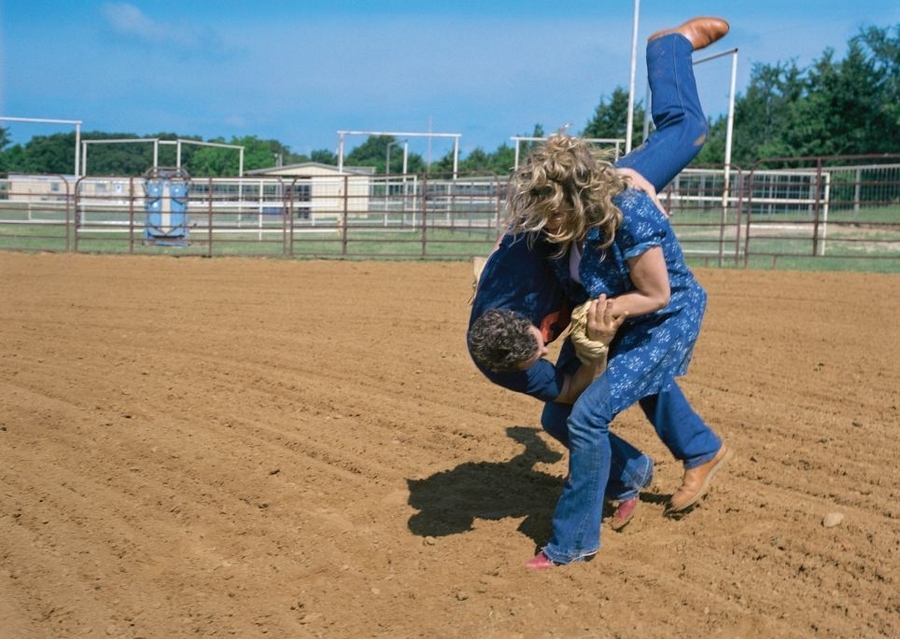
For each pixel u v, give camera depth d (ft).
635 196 12.21
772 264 55.62
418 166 239.30
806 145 153.38
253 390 24.35
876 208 77.77
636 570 13.33
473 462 18.60
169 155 258.37
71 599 12.84
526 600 12.58
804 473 17.20
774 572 13.14
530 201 11.80
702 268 51.01
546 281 13.15
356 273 52.85
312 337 32.12
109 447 19.49
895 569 12.88
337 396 23.62
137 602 12.79
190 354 29.07
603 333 12.23
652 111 14.01
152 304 40.65
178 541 14.85
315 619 12.25
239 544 14.70
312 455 19.12
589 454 13.15
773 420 20.70
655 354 13.14
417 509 16.08
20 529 15.29
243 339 31.63
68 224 67.62
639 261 12.17
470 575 13.44
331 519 15.67
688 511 15.37
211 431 20.67
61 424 21.02
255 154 242.17
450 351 29.53
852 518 14.80
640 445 19.25
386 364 27.43
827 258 58.44
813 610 11.94
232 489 17.16
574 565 13.56
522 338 12.17
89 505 16.34
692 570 13.24
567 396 13.53
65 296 43.27
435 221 84.58
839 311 36.40
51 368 26.81
